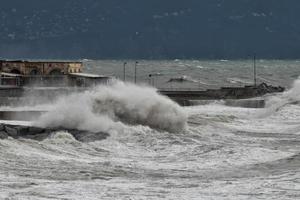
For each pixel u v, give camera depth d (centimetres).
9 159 9450
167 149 11606
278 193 7319
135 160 10456
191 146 11825
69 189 7531
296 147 12181
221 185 7906
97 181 8169
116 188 7675
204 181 8256
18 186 7606
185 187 7794
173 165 9931
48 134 12162
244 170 9244
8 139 10919
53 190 7444
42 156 10025
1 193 7150
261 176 8556
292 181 8012
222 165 9894
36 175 8438
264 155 10888
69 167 9200
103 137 12419
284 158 10206
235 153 10938
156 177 8656
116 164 9781
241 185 7862
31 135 12144
